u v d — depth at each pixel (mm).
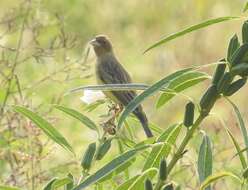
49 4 20969
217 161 11445
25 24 13539
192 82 6578
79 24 21656
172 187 5809
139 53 20703
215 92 6254
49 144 12602
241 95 17172
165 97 6750
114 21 22188
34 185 10961
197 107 6293
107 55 14961
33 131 11234
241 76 6246
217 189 11367
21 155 10984
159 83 6285
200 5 22031
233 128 14172
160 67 20172
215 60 20234
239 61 6203
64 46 12938
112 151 13203
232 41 6312
